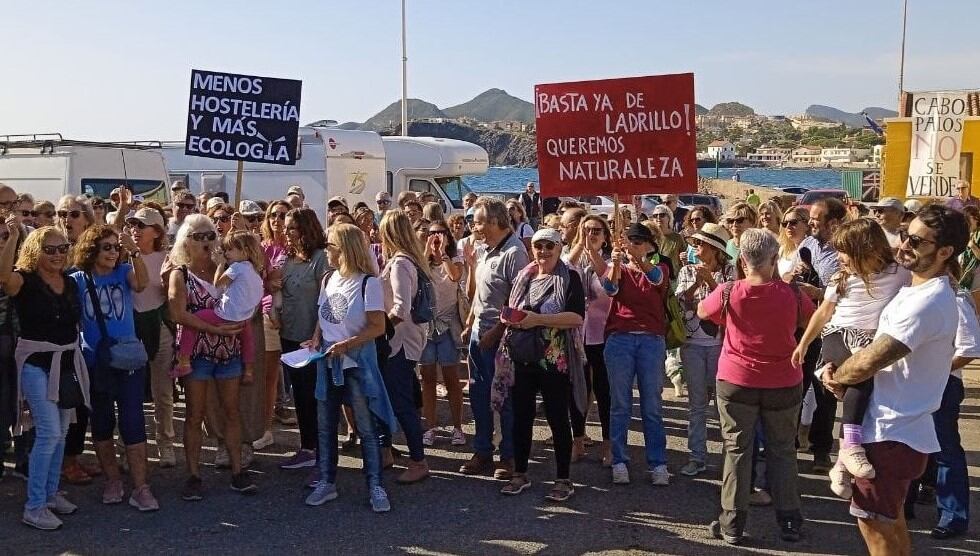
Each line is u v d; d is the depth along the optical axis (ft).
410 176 69.56
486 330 21.63
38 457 18.47
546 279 19.95
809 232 23.48
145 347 21.09
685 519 19.19
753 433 17.69
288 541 18.01
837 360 16.83
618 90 23.57
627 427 21.47
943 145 40.52
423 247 23.59
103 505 20.02
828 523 18.95
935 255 13.06
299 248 22.16
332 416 20.10
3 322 18.66
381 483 19.92
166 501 20.31
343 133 60.95
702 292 21.30
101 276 19.52
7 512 19.52
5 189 27.58
